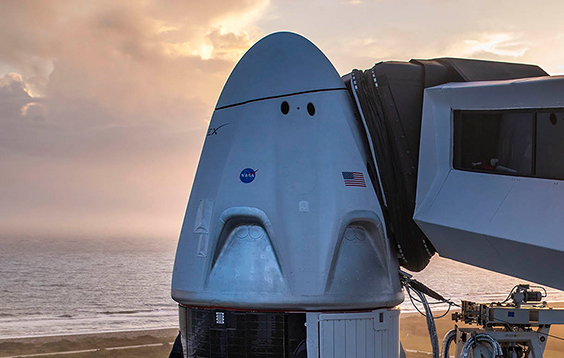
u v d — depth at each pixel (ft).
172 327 257.14
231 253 31.99
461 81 32.60
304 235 31.14
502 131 28.55
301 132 32.76
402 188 32.55
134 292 474.08
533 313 30.45
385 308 32.60
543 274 27.66
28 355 155.63
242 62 35.14
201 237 32.99
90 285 520.83
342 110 33.55
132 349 162.91
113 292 468.75
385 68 32.86
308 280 30.60
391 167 32.65
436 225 30.48
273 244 31.12
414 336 142.61
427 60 34.63
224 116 34.65
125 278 590.14
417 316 187.01
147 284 540.93
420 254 33.09
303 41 34.68
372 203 32.37
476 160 29.73
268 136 32.76
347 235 31.81
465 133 30.25
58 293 459.73
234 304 31.01
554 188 26.25
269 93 33.47
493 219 28.04
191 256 33.22
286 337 30.63
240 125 33.60
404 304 233.55
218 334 31.58
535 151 27.09
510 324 30.45
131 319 305.12
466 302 32.22
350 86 34.78
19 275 598.34
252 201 31.81
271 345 30.66
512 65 35.14
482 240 28.81
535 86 26.48
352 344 30.89
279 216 31.32
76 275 610.24
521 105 27.48
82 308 369.91
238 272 31.35
